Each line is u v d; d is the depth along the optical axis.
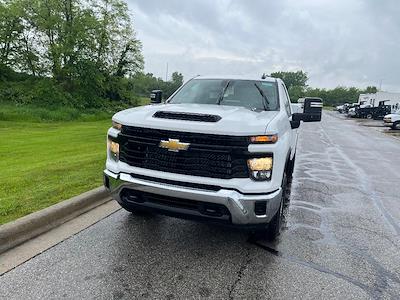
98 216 5.04
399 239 4.82
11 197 5.28
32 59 42.25
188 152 3.65
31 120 29.45
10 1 40.94
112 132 4.21
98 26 42.16
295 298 3.27
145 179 3.85
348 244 4.57
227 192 3.54
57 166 7.78
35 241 4.14
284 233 4.82
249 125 3.62
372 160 12.08
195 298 3.19
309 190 7.31
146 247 4.15
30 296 3.08
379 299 3.32
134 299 3.12
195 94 5.48
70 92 41.72
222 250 4.17
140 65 48.34
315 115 5.23
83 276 3.44
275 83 5.63
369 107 47.91
